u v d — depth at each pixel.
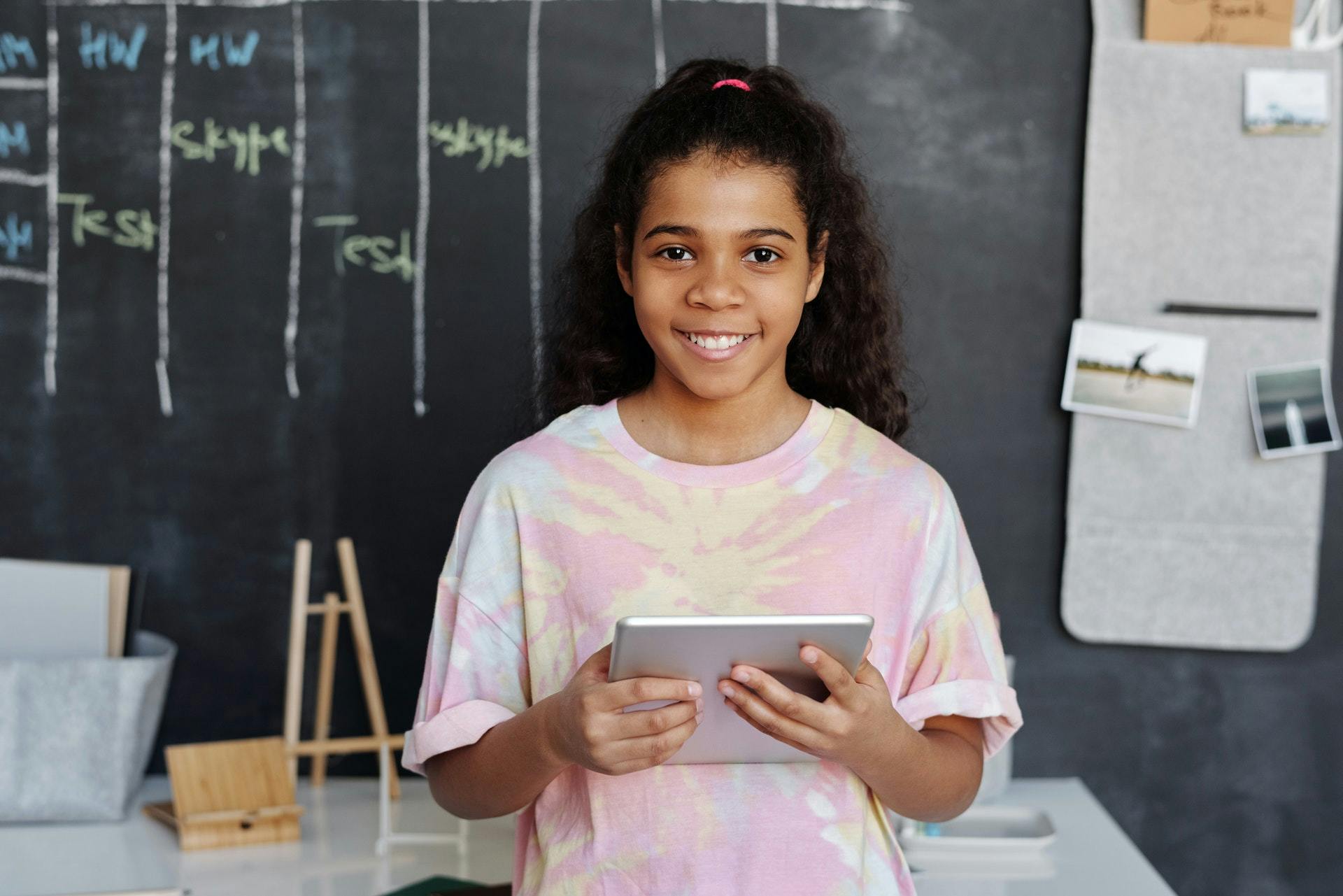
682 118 0.96
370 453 2.03
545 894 0.93
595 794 0.93
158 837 1.78
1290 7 1.96
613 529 0.96
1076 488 2.00
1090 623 2.02
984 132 2.02
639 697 0.82
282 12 2.01
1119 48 1.97
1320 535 2.02
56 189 2.01
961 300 2.03
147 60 2.01
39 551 2.03
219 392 2.03
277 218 2.02
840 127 1.13
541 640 0.97
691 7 2.01
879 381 1.19
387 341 2.02
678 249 0.94
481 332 2.02
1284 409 1.97
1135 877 1.62
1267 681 2.04
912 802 0.94
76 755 1.82
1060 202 2.02
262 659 2.05
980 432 2.03
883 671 0.95
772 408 1.01
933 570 0.99
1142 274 1.98
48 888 1.58
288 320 2.02
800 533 0.96
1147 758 2.05
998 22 2.01
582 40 2.01
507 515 0.99
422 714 1.01
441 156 2.01
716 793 0.92
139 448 2.03
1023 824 1.83
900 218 2.02
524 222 2.01
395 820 1.86
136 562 2.04
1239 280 1.98
